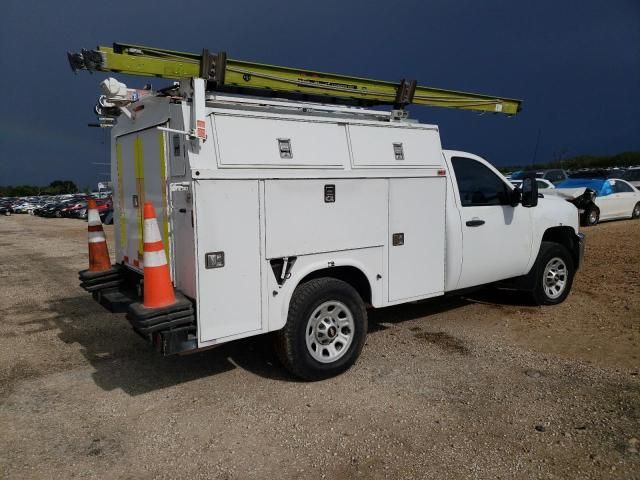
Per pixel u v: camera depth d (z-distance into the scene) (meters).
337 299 4.39
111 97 4.42
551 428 3.52
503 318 6.09
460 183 5.57
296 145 4.11
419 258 5.05
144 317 3.54
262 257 3.96
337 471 3.10
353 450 3.32
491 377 4.38
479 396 4.02
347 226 4.44
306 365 4.25
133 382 4.52
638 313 6.07
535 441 3.37
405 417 3.72
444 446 3.33
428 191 5.05
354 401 4.00
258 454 3.31
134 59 4.07
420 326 5.85
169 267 4.08
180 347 3.69
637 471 3.04
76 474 3.15
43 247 15.48
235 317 3.88
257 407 3.95
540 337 5.38
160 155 4.13
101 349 5.41
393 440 3.43
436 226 5.16
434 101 5.80
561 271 6.69
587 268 8.76
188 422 3.76
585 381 4.25
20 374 4.75
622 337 5.28
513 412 3.75
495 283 6.64
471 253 5.55
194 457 3.30
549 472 3.04
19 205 52.12
